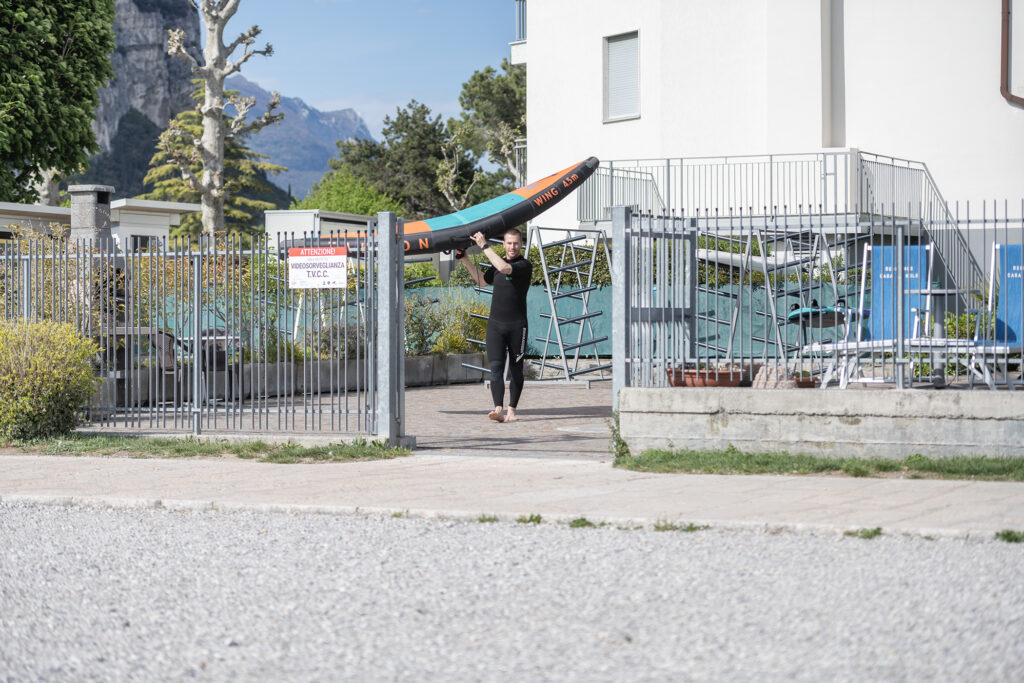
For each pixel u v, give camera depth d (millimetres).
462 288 23422
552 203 19438
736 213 26609
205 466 9617
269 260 11234
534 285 24844
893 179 23453
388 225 10453
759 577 5406
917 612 4719
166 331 11984
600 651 4285
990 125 24031
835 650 4223
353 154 80312
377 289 10570
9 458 10266
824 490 7711
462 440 11438
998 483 7914
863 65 25422
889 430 8797
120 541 6648
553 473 8867
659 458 9117
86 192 17547
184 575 5742
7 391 11070
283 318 11148
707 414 9289
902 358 9516
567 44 29734
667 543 6246
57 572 5867
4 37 29797
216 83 41875
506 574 5602
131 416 11703
